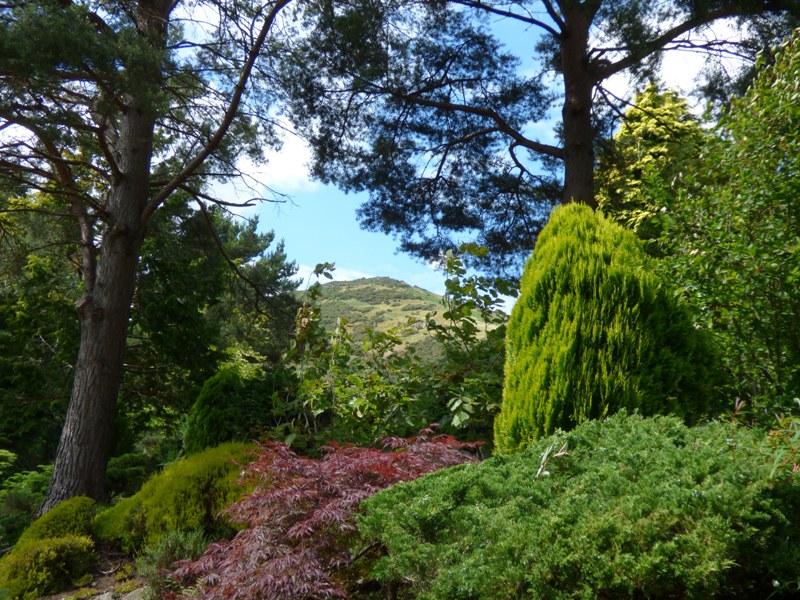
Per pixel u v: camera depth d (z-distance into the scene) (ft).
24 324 50.62
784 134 15.99
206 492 21.56
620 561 8.30
